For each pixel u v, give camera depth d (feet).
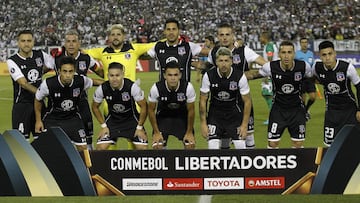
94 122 42.65
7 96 64.23
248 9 140.26
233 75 24.18
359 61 103.91
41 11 137.08
